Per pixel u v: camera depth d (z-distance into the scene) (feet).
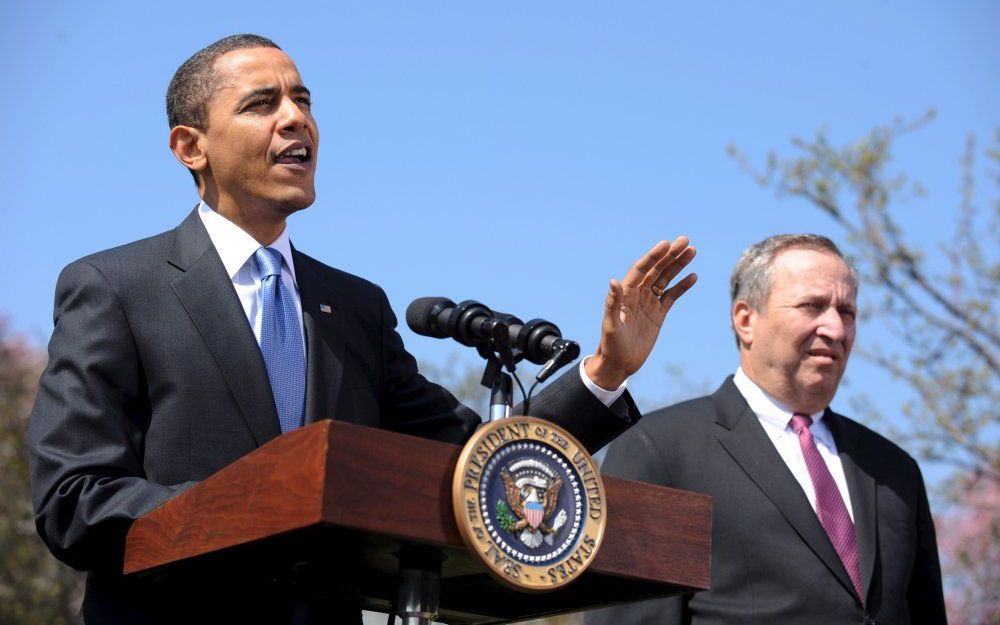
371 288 13.83
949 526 49.57
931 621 18.37
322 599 11.28
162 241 12.78
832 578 17.20
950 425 41.75
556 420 11.95
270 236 13.28
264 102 13.17
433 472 9.11
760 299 19.03
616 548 9.87
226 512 9.33
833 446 18.85
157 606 10.93
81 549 10.68
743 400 18.67
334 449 8.71
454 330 11.02
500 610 11.95
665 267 12.07
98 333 11.84
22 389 64.75
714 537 17.49
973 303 42.70
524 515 9.23
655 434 18.42
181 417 11.71
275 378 12.26
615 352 11.98
